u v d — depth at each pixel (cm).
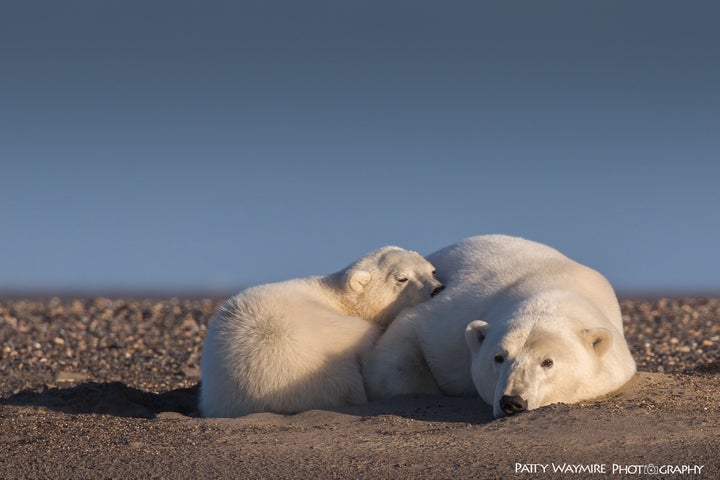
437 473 1523
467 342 2011
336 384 2128
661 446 1631
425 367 2231
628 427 1739
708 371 2394
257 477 1534
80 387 2522
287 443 1736
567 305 1984
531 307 1975
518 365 1845
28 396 2414
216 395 2175
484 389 1955
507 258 2323
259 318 2178
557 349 1861
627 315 5328
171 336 4362
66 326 4878
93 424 1936
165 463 1633
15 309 6175
